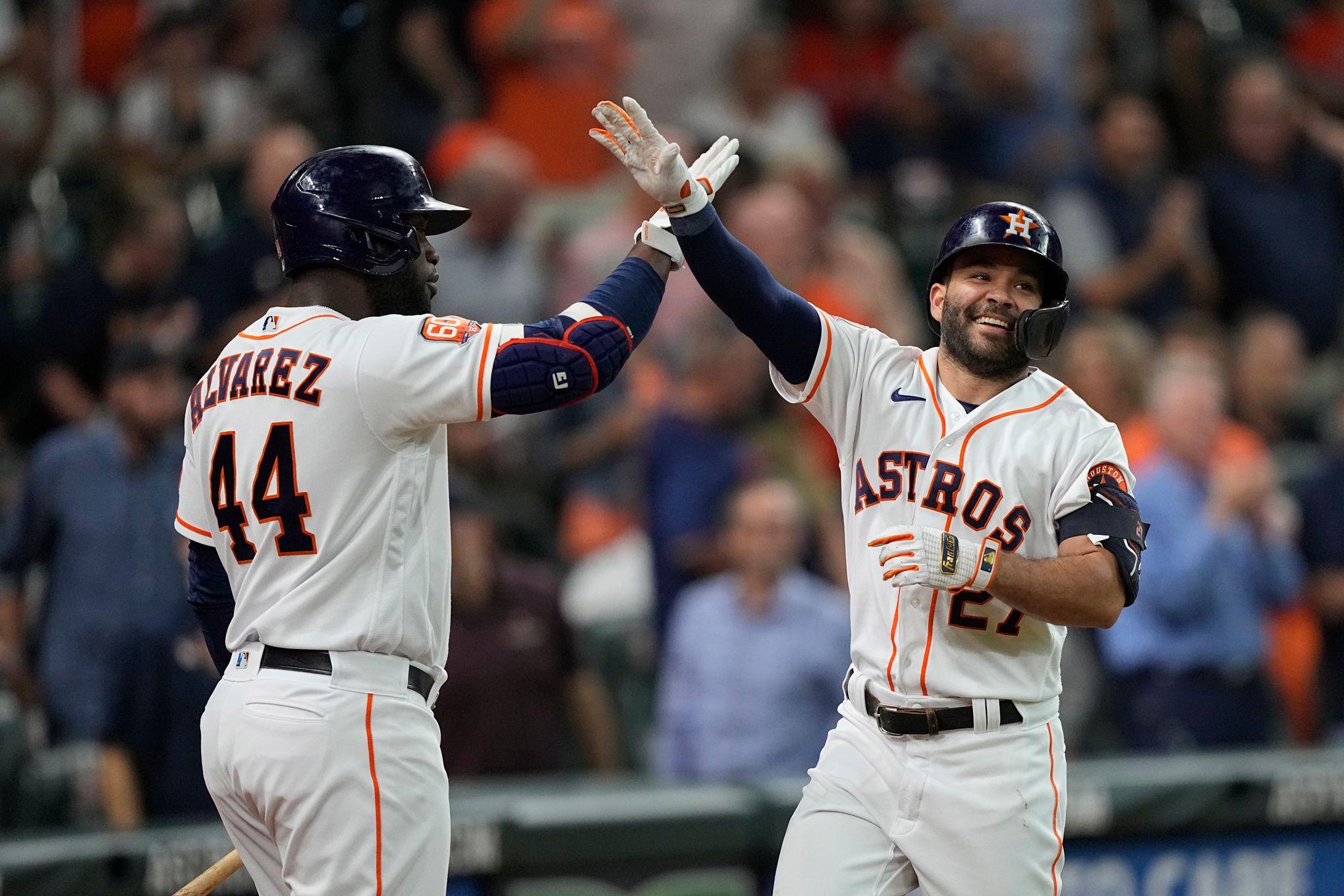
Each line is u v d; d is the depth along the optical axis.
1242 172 36.09
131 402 22.53
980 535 12.85
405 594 12.30
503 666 22.98
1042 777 13.05
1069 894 21.12
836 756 13.46
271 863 12.91
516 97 34.22
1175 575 25.14
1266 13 41.66
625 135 12.70
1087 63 38.84
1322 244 36.31
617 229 30.81
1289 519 28.48
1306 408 33.91
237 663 12.52
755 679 23.38
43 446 23.08
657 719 25.38
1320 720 27.69
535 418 29.27
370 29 31.94
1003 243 12.88
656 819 19.98
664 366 29.36
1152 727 25.00
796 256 29.72
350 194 12.60
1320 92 40.06
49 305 27.41
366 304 12.78
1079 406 13.27
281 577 12.30
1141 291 34.41
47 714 22.17
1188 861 21.62
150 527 22.50
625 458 28.73
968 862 12.80
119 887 18.09
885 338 13.74
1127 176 35.84
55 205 30.69
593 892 19.69
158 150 30.97
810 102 35.75
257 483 12.29
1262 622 26.56
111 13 34.03
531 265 29.86
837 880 12.98
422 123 33.50
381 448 12.21
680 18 35.91
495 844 19.25
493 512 26.78
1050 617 12.28
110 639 22.05
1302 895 22.09
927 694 12.95
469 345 12.06
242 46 32.75
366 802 11.98
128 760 21.89
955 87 37.31
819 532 26.92
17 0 33.38
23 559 22.88
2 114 31.91
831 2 37.38
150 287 27.53
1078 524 12.65
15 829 21.02
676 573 26.08
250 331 12.81
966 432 13.04
